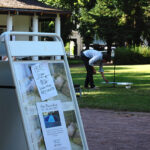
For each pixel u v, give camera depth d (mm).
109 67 34438
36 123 4230
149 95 12727
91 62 14141
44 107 4336
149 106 10156
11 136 4363
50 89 4438
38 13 29125
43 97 4352
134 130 7469
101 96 12367
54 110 4410
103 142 6508
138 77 21047
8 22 27922
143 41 50344
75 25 50250
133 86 15844
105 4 47844
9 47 4242
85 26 49719
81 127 4598
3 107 4434
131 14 47625
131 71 27234
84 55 14523
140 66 36625
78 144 4535
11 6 27172
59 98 4508
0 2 27344
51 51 4578
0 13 27453
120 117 8852
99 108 10156
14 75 4164
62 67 4637
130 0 46812
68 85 4625
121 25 48031
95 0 49969
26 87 4238
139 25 48219
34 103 4273
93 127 7734
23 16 31031
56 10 29484
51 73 4504
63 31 48406
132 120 8492
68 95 4602
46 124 4301
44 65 4465
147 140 6688
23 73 4258
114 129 7543
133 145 6332
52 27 47094
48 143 4254
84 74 23875
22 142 4262
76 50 65250
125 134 7121
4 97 4410
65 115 4508
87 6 49938
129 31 48062
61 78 4582
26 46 4371
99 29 48500
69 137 4469
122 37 48094
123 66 36906
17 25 30891
